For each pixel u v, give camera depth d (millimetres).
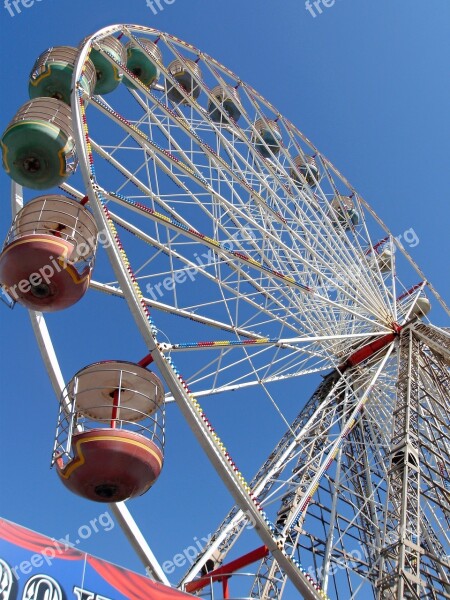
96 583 9852
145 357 14734
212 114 28094
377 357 24547
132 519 15797
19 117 17953
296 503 19469
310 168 28578
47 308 15836
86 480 12594
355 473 22781
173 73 26859
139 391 14758
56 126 17891
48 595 9180
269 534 13422
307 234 23016
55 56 21172
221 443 13695
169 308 19125
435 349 24125
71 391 14305
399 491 17719
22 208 17172
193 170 20734
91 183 15734
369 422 23703
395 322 25562
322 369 23703
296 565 13453
